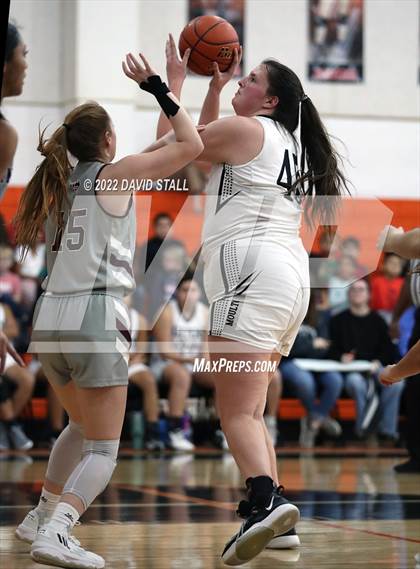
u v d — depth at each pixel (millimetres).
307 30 13461
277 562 4277
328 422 12070
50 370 4406
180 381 11453
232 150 4328
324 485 8008
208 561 4293
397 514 6113
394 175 13602
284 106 4535
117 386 4215
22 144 12352
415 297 7715
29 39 12375
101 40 12641
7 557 4277
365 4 13531
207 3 13234
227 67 4918
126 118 12789
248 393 4246
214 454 11164
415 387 9242
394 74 13633
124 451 11445
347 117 13508
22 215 4445
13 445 11156
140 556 4430
